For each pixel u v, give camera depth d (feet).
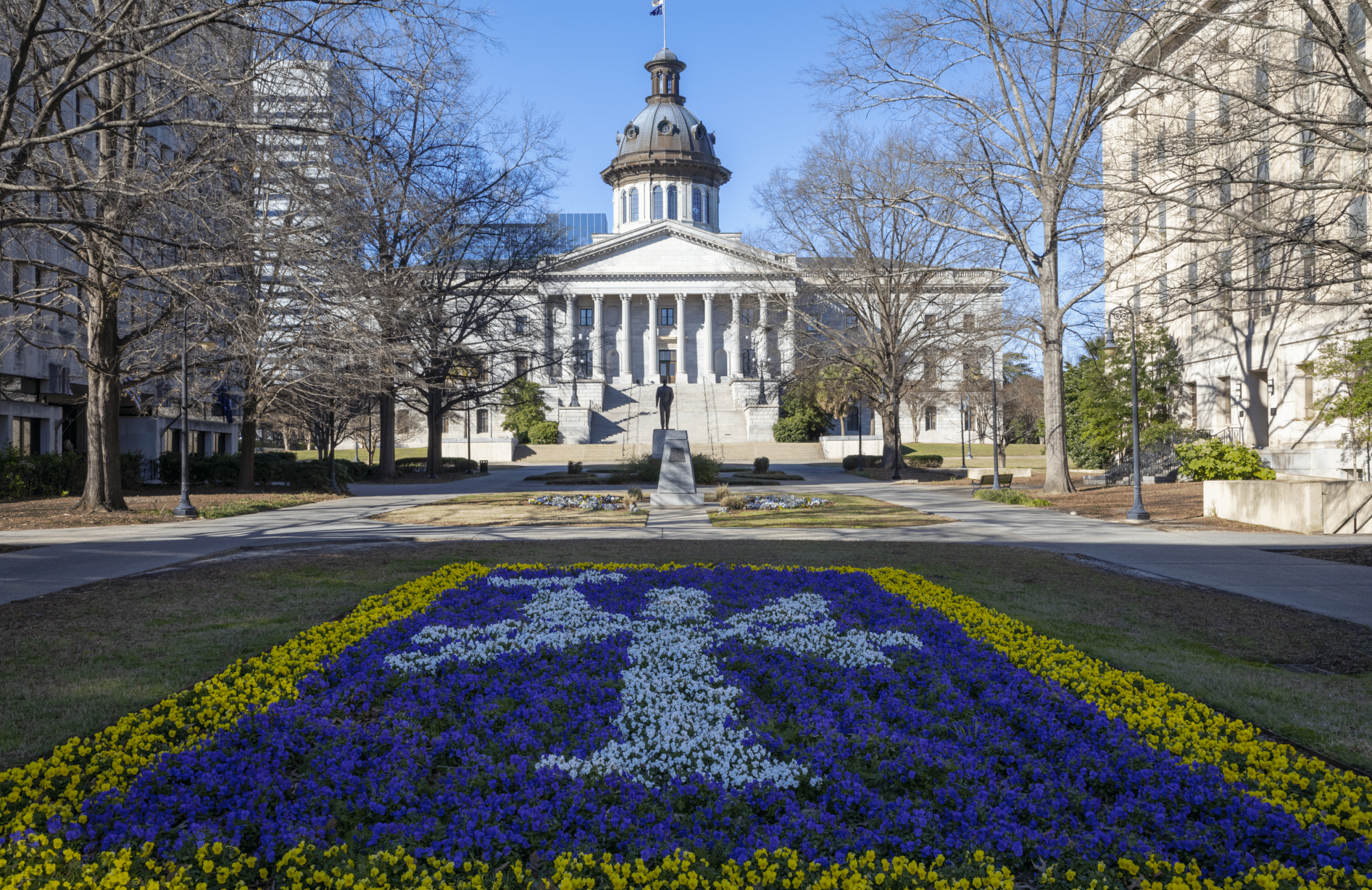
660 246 299.17
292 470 111.04
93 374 73.92
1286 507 63.67
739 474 145.79
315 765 17.13
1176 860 13.71
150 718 20.03
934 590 35.40
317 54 47.16
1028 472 145.69
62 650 27.02
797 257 145.79
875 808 15.39
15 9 44.09
